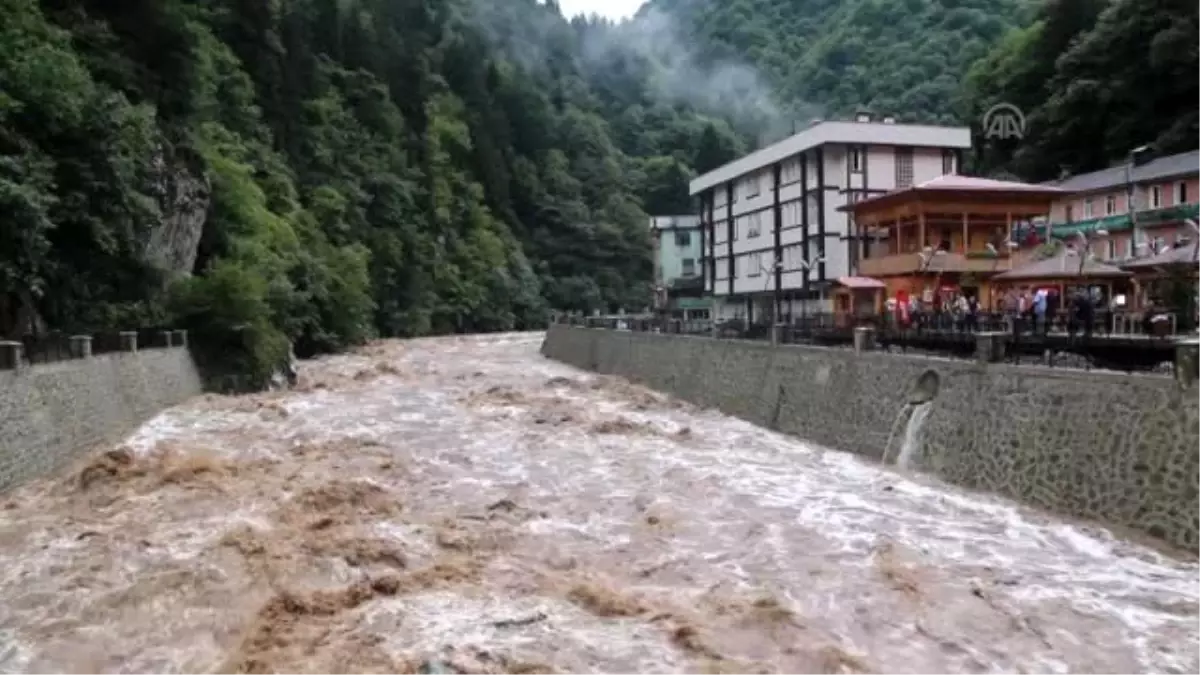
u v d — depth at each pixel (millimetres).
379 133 78375
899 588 11617
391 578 11766
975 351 18922
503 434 23391
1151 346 15250
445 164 86938
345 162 69625
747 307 57594
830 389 22500
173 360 30078
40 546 13625
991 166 58469
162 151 33656
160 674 9711
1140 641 9953
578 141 112438
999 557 12828
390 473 18562
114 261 29469
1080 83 50438
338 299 52781
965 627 10453
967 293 33562
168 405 28203
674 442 22453
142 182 30688
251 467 18781
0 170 22219
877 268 37000
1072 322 18422
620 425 24500
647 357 36250
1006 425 16391
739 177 58344
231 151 47781
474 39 116812
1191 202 37750
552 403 29219
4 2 26234
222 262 36844
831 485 17484
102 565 12719
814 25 158750
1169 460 13023
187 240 36062
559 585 11781
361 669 9195
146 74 36281
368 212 70250
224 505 15797
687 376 31641
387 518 15023
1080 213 43656
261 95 61500
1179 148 44281
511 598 11250
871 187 48094
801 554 13188
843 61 120062
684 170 115875
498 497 16766
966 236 34875
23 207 21891
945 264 33094
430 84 95562
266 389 33938
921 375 19203
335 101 73312
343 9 86875
